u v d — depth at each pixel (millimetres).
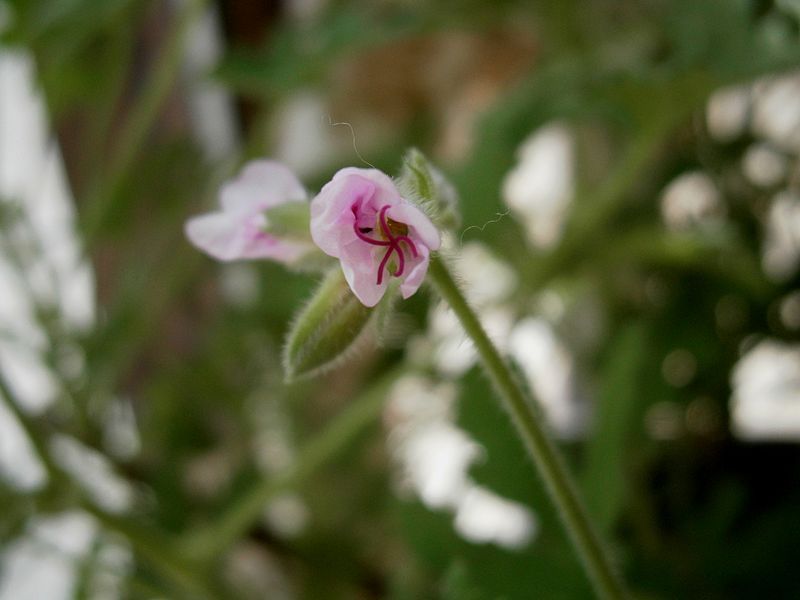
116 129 408
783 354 326
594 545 173
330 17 312
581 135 347
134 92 407
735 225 314
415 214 161
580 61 284
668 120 256
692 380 306
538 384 311
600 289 326
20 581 325
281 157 433
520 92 275
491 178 270
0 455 291
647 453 268
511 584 214
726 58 237
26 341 278
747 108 322
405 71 393
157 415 335
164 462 324
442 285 169
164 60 286
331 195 162
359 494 337
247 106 431
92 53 309
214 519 313
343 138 409
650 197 324
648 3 316
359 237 164
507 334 285
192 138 368
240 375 351
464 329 170
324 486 336
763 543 237
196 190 344
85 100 325
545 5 317
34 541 243
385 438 358
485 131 272
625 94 249
